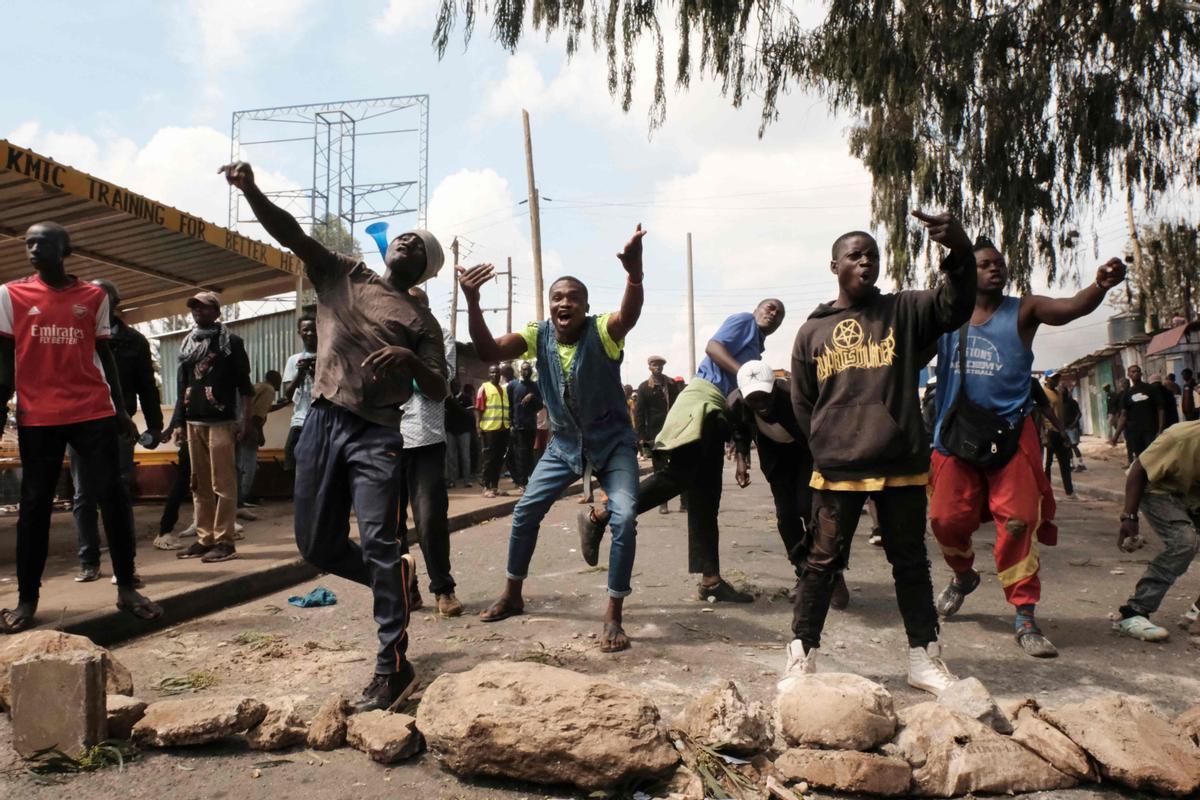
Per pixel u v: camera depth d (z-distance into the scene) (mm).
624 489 4156
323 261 3436
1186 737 2639
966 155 10242
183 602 4820
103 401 4316
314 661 3861
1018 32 9422
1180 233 14539
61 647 3252
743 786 2557
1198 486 4172
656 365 12211
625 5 8391
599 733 2529
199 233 8719
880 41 8680
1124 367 29469
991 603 5043
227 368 6074
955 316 3186
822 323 3543
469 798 2506
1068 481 11820
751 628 4449
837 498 3428
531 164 25969
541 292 25828
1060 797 2525
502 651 3998
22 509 4152
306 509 3336
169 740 2787
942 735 2641
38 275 4293
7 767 2688
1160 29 8930
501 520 9648
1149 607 4305
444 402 4750
